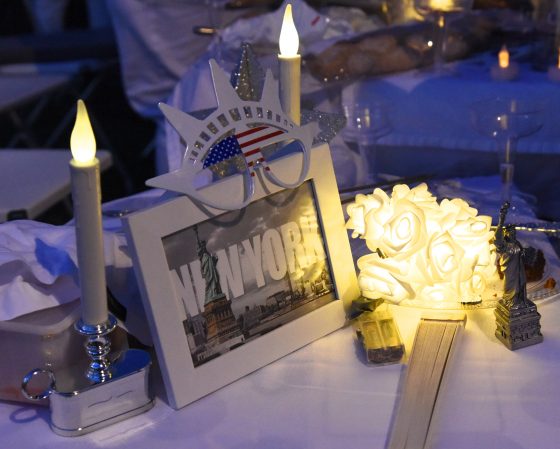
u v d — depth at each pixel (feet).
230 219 2.86
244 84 3.15
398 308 3.30
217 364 2.81
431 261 3.06
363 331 3.05
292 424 2.65
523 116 4.17
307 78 5.07
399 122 5.20
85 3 14.38
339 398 2.77
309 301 3.10
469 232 3.06
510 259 2.98
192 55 8.71
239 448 2.55
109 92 14.51
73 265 2.77
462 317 3.12
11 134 13.64
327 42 5.23
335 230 3.15
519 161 5.17
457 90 4.99
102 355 2.62
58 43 11.27
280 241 3.02
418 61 5.23
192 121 2.69
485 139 5.04
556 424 2.61
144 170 11.83
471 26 5.60
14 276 2.75
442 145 5.15
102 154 6.19
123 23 8.59
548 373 2.88
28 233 2.88
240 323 2.89
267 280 2.97
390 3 6.07
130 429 2.65
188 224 2.73
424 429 2.56
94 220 2.42
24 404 2.78
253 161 2.87
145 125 13.71
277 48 5.42
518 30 5.67
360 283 3.18
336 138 4.79
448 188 4.38
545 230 3.22
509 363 2.95
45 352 2.66
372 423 2.64
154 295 2.64
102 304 2.57
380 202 3.12
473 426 2.62
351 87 5.17
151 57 8.71
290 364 2.97
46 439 2.60
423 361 2.87
